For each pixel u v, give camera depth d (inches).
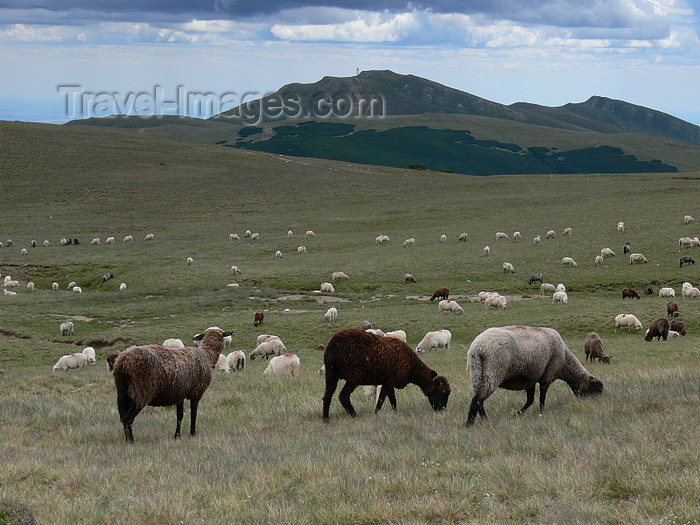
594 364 956.6
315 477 323.0
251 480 319.3
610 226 2623.0
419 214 3422.7
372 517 270.7
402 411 521.3
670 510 256.4
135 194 4057.6
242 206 3833.7
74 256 2719.0
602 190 3720.5
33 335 1489.9
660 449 332.2
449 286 1979.6
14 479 328.8
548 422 421.1
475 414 453.7
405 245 2650.1
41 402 595.5
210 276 2239.2
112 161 4847.4
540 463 329.1
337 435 427.5
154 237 3112.7
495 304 1600.6
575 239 2449.6
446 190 4220.0
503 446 372.5
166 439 444.5
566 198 3550.7
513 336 464.4
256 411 549.3
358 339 496.7
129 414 428.1
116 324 1614.2
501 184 4429.1
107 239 2984.7
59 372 968.3
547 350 483.2
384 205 3772.1
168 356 443.8
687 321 1366.9
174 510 275.3
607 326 1368.1
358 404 563.2
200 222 3432.6
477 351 451.8
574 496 282.0
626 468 306.2
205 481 322.3
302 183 4483.3
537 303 1641.2
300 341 1384.1
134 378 421.4
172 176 4539.9
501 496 291.0
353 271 2201.0
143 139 5787.4
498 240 2608.3
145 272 2383.1
